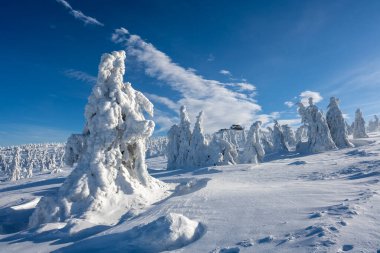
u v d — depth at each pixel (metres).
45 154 110.56
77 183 14.66
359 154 31.33
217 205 10.84
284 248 5.93
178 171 40.22
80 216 12.97
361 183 12.70
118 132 17.20
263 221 8.06
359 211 7.59
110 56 17.69
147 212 12.23
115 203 14.66
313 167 25.25
